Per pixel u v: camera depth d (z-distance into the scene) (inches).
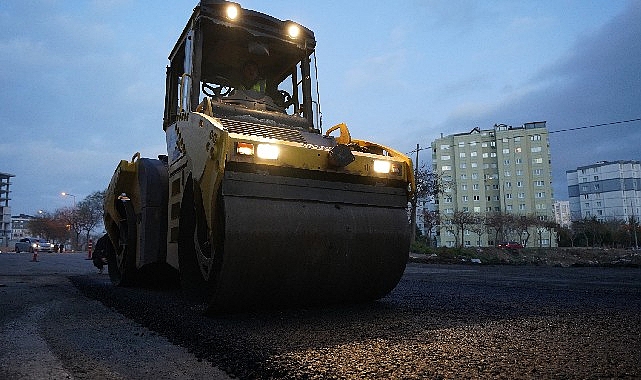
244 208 137.2
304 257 145.9
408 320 136.9
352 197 162.1
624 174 5044.3
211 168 142.3
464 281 322.3
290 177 148.9
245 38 207.2
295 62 227.6
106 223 279.6
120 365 101.2
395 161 172.9
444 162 3395.7
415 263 770.2
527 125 3267.7
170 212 187.5
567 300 189.6
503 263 817.5
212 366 99.6
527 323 130.9
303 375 83.2
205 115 157.0
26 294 245.1
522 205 3157.0
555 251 1279.5
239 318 142.1
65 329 142.9
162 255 215.0
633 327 124.3
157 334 134.1
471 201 3292.3
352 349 100.3
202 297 164.1
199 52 191.6
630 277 394.6
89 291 250.2
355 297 166.6
